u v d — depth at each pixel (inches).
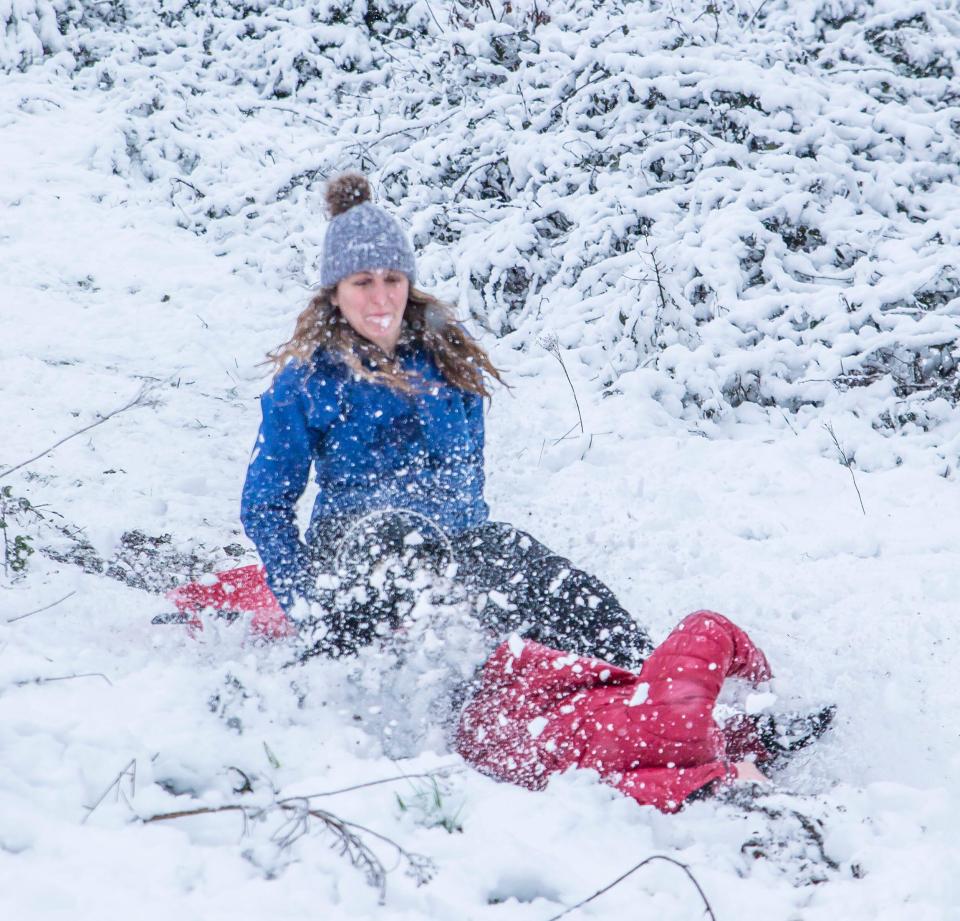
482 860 132.9
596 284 392.5
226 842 133.0
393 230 183.6
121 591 210.1
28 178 502.9
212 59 632.4
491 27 527.8
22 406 312.8
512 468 309.9
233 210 486.3
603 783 156.0
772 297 366.0
